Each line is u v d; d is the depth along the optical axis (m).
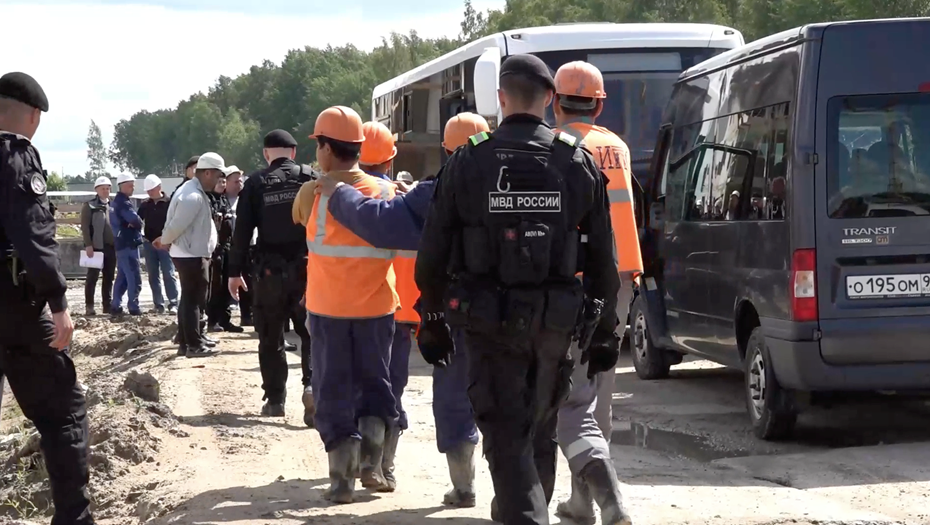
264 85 189.75
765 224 7.91
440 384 5.80
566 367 4.29
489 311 4.11
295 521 5.52
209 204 13.06
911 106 7.50
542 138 4.25
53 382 5.36
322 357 5.90
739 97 8.69
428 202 5.43
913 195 7.43
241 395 10.02
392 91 19.97
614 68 13.11
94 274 20.45
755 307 8.04
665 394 10.17
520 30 13.48
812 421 8.80
